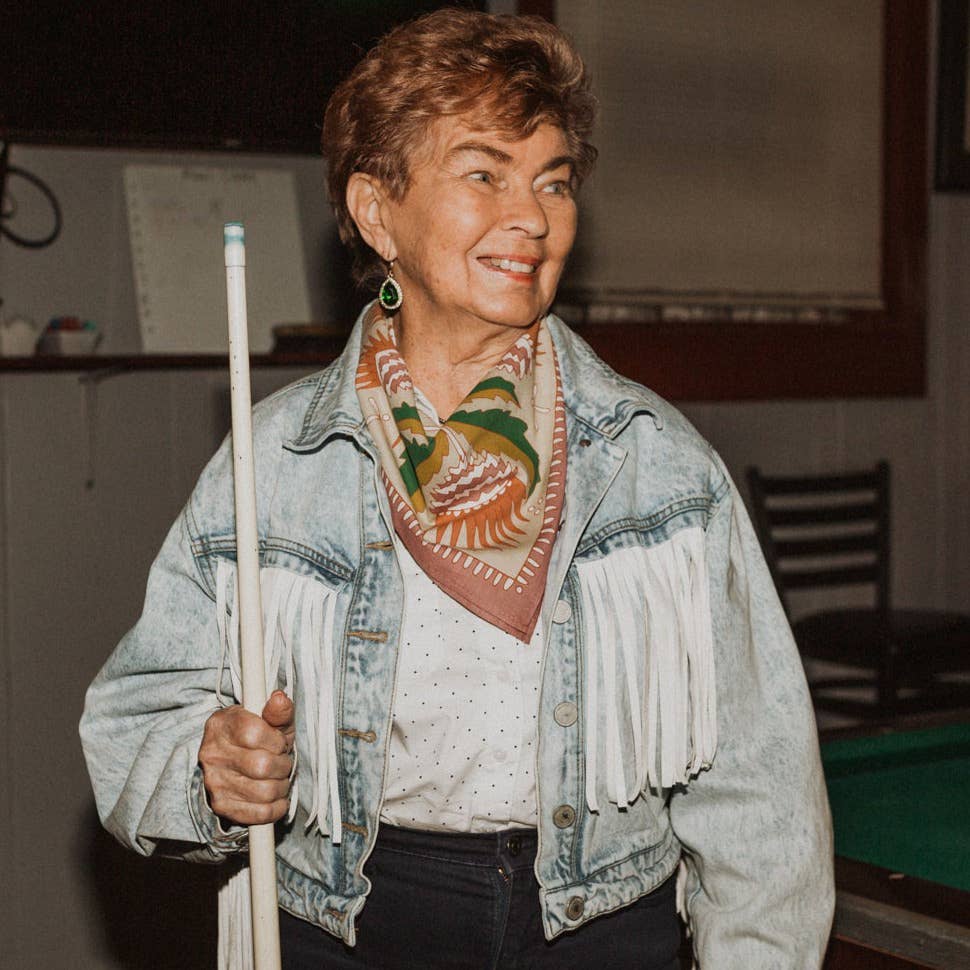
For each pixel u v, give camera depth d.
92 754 1.31
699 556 1.22
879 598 4.16
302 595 1.24
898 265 4.54
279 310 3.51
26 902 3.22
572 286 3.94
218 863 1.27
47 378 3.23
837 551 4.10
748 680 1.24
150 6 3.21
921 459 4.71
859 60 4.43
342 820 1.23
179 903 3.34
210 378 3.45
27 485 3.22
